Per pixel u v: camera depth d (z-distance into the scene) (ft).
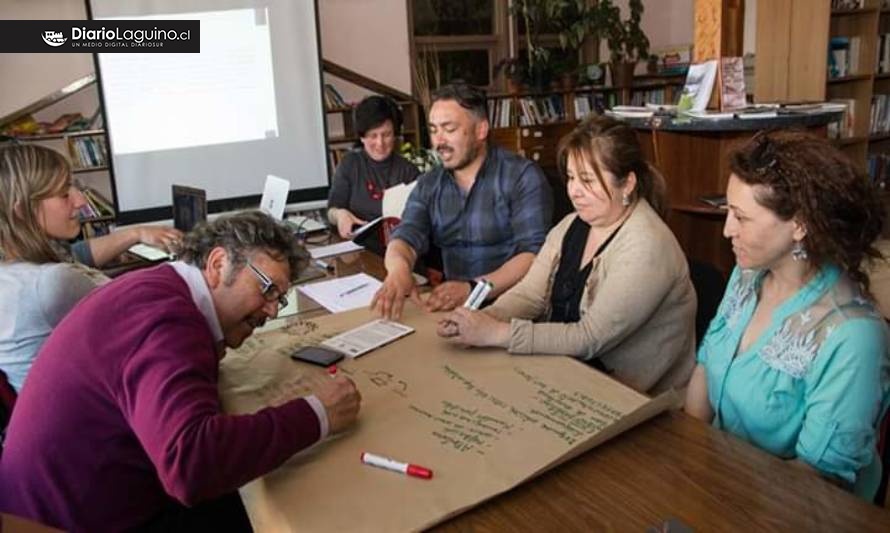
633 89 18.42
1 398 5.06
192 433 2.88
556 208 9.54
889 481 3.74
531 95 17.34
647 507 2.77
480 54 18.31
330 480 2.98
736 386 3.89
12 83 13.03
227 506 4.12
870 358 3.32
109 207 13.26
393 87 16.62
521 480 2.90
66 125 12.94
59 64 13.28
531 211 6.97
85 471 3.52
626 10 19.56
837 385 3.35
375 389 3.81
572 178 5.14
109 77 12.27
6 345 5.17
